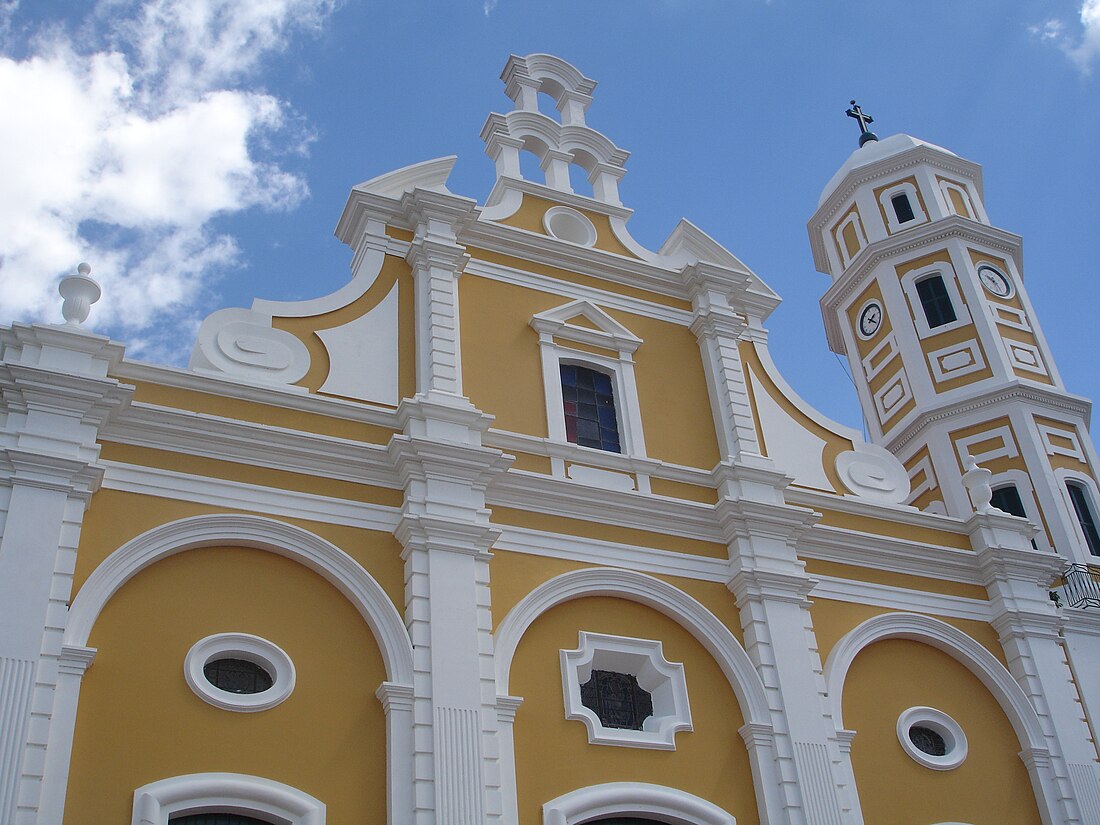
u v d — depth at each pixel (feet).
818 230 94.32
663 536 56.08
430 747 44.80
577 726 49.08
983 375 79.00
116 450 46.93
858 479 65.10
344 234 62.39
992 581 62.69
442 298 57.98
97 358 47.85
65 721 40.22
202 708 42.98
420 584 48.44
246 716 43.52
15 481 43.45
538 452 55.88
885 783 54.44
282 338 54.39
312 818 42.06
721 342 64.49
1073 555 70.90
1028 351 81.35
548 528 53.52
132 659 42.96
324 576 47.85
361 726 45.09
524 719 48.19
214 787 41.24
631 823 48.42
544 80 74.95
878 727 56.08
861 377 86.12
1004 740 58.54
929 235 85.30
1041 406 77.61
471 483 51.80
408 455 50.88
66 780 39.32
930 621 59.98
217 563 46.52
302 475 49.78
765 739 51.75
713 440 61.67
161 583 45.09
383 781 44.21
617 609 53.36
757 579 55.57
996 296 83.71
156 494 46.52
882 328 84.99
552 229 67.00
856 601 59.06
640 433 59.57
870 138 97.76
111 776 40.37
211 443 48.60
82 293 49.57
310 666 45.65
